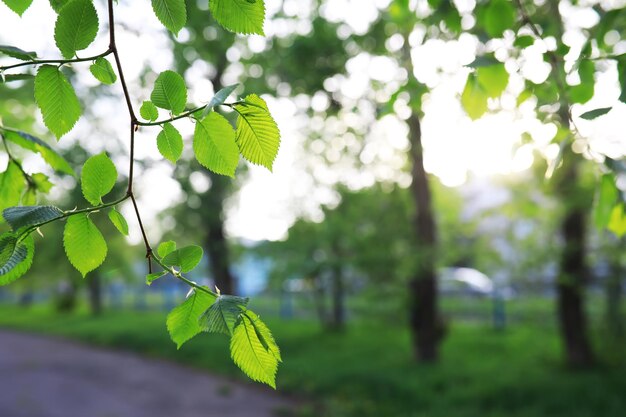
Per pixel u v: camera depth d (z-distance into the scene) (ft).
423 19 9.65
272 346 2.89
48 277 71.20
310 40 30.35
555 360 37.29
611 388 28.81
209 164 3.11
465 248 38.06
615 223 5.61
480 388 30.73
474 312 59.31
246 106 2.94
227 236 48.75
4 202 4.62
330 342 48.37
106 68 3.15
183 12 3.01
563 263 34.09
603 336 37.14
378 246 40.06
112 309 89.71
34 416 30.60
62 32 2.91
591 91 5.92
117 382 39.14
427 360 38.50
